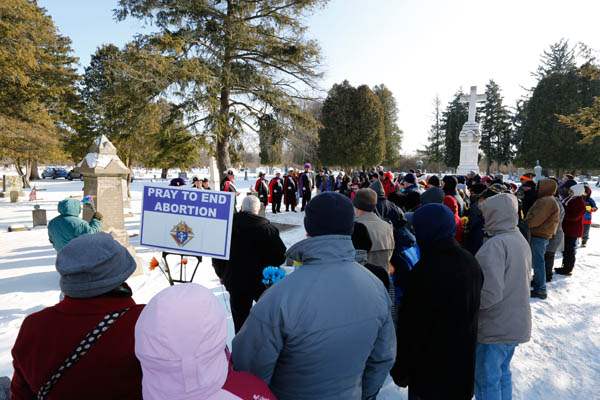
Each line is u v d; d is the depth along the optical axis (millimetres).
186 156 18938
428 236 2311
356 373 1610
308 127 18109
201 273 6707
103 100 16078
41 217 12375
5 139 13672
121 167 6523
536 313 4988
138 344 1001
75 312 1318
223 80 15930
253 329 1544
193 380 971
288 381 1564
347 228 1718
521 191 8320
